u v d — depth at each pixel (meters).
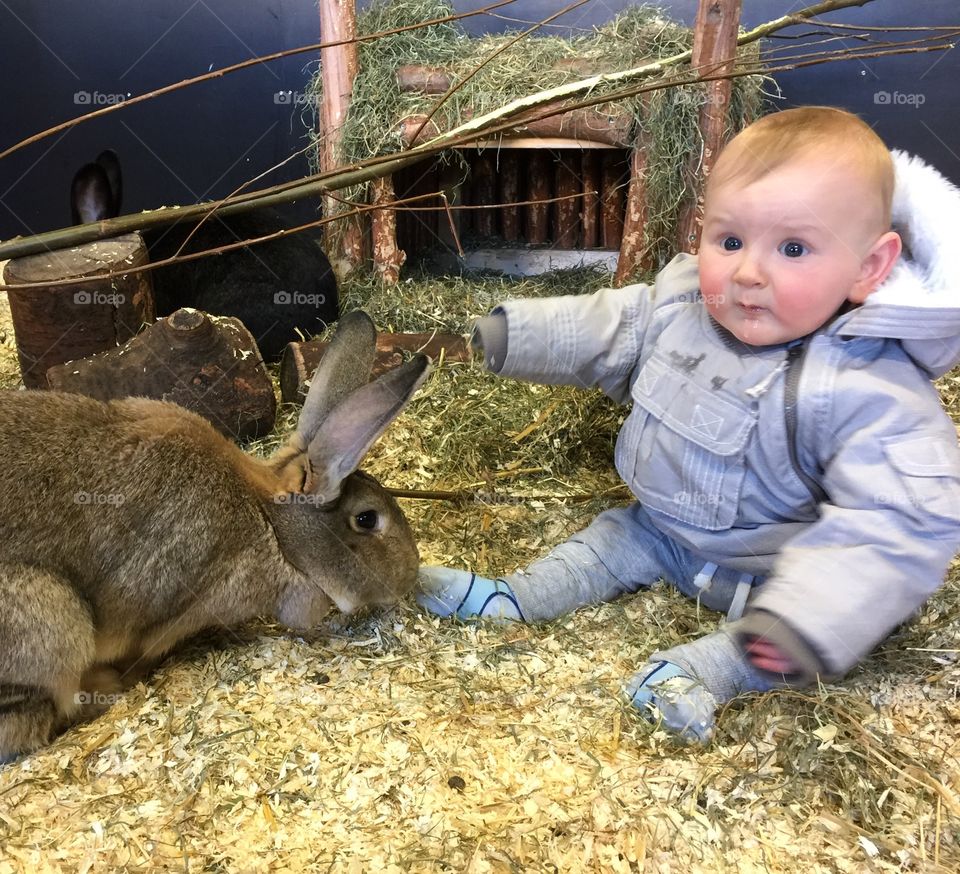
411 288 1.29
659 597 0.75
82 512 0.60
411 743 0.60
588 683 0.65
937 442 0.59
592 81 1.06
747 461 0.65
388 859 0.52
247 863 0.52
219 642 0.71
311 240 1.22
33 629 0.58
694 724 0.60
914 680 0.64
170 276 1.15
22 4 1.37
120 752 0.60
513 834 0.54
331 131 1.24
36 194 1.48
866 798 0.56
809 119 0.60
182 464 0.64
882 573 0.57
